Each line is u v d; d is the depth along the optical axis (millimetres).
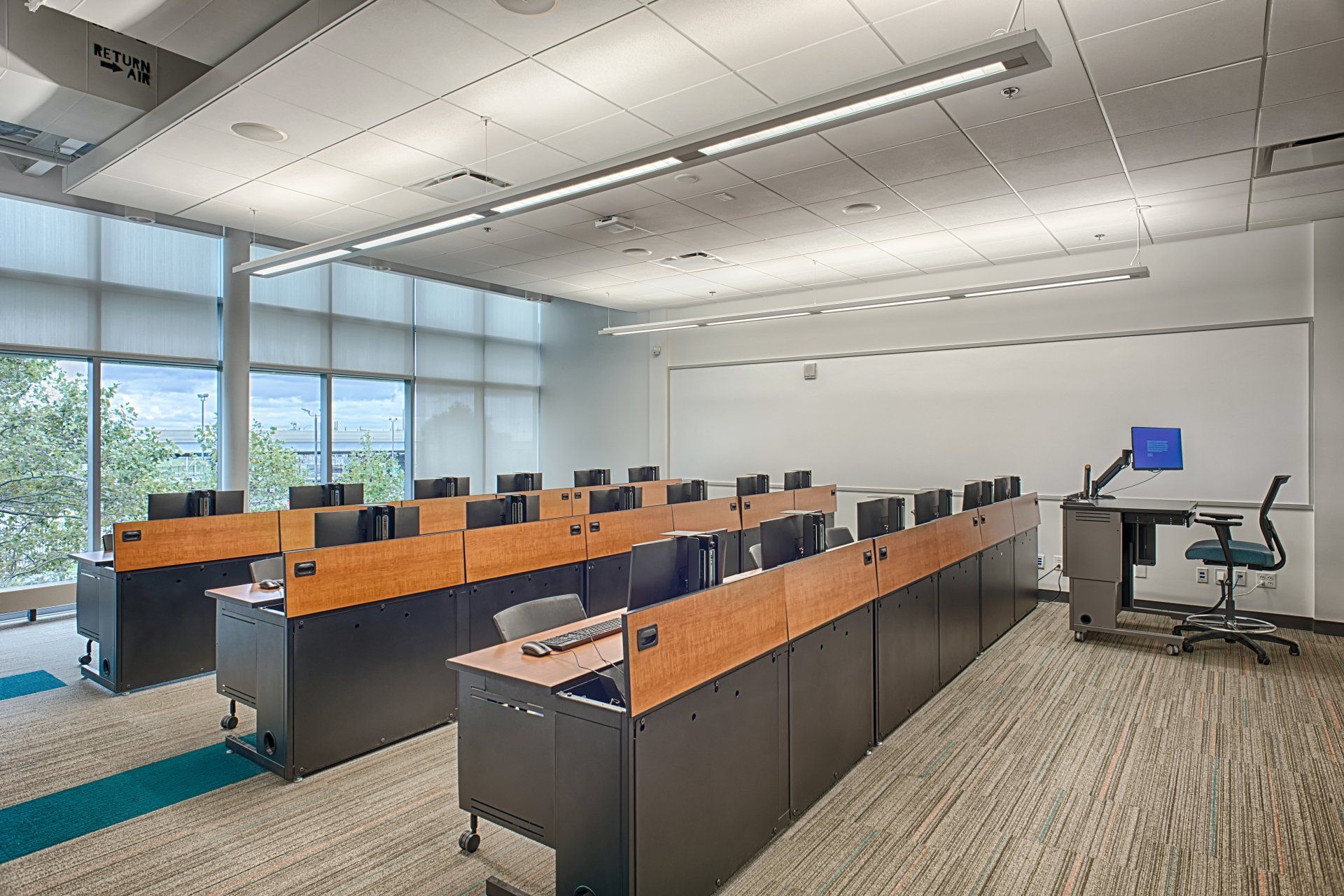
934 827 2775
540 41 3127
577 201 5207
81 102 4195
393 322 8992
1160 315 6395
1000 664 4766
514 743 2338
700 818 2242
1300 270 5816
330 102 3705
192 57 4055
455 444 9742
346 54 3234
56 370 6352
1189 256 6258
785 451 8742
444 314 9609
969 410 7430
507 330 10555
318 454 8273
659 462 9758
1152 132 4016
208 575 4621
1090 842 2676
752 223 5773
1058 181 4801
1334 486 5570
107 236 6602
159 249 6934
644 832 2010
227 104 3742
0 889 2406
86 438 6527
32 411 6227
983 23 2988
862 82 2684
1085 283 5664
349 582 3311
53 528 6344
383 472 8891
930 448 7688
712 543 2574
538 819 2275
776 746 2645
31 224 6164
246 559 4793
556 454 10961
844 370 8289
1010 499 5809
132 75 4270
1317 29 2973
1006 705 4027
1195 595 6191
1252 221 5695
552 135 4129
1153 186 4871
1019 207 5352
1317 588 5617
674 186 4883
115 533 4250
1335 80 3424
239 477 7133
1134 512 5070
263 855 2604
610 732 2012
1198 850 2619
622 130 4062
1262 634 5465
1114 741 3557
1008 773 3221
